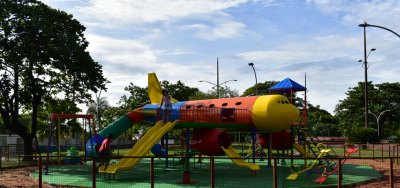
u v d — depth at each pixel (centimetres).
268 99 1866
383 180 1459
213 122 1761
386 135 5838
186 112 2131
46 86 2816
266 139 2269
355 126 5769
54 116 1725
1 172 1795
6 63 2630
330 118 9288
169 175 1620
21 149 4250
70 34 2534
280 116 1836
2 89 2633
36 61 2386
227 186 1263
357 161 2403
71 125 4300
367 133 4069
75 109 3206
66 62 2456
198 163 2267
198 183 1345
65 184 1314
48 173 1695
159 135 1634
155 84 2552
